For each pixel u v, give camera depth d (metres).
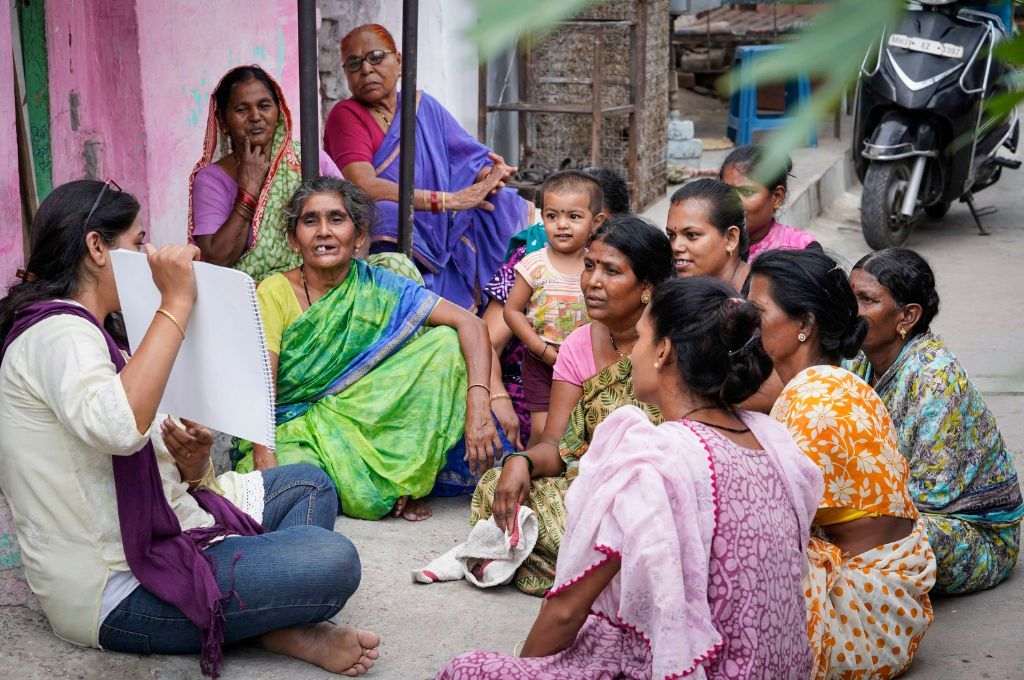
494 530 3.53
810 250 2.99
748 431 2.32
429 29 7.03
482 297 5.79
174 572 2.73
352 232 4.01
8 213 3.51
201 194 4.49
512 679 2.29
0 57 3.43
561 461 3.59
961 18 8.30
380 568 3.64
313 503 3.28
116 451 2.55
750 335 2.23
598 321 3.52
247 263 4.48
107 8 4.39
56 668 2.76
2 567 3.29
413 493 4.01
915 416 3.45
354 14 6.63
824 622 2.71
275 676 2.87
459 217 5.62
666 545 2.08
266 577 2.79
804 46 0.54
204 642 2.75
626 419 2.29
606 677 2.26
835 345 2.95
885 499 2.79
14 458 2.71
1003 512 3.58
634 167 8.37
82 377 2.56
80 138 4.36
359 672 2.92
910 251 3.47
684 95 14.02
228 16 4.98
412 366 4.05
